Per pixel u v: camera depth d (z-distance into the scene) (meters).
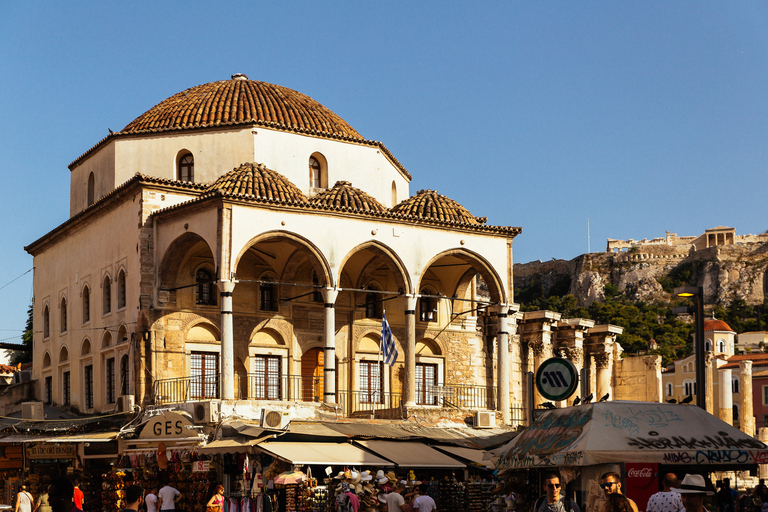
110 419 39.91
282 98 47.84
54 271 50.50
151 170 44.28
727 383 71.50
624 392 58.66
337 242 40.03
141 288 40.03
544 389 22.98
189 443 35.44
